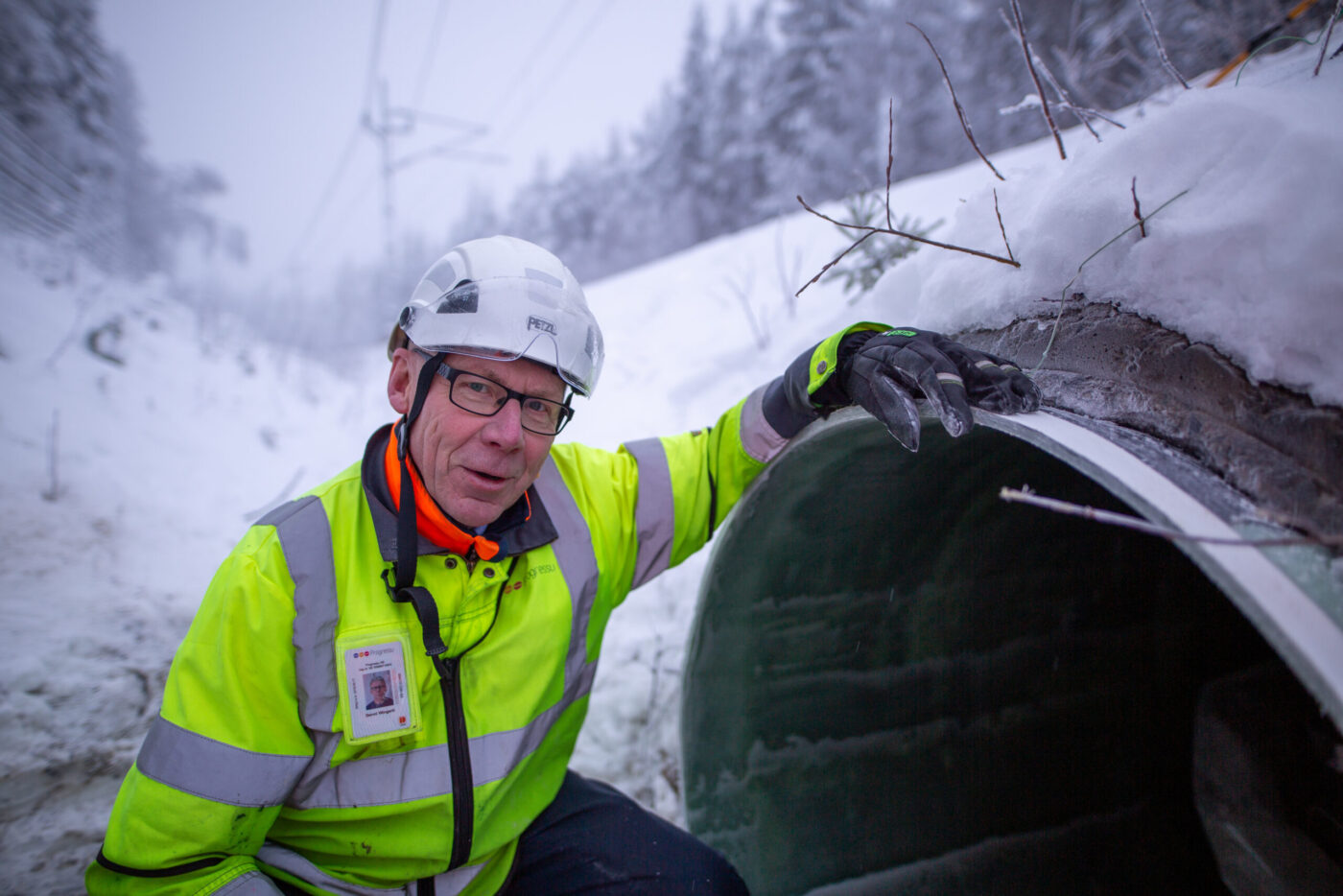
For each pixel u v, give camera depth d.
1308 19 1.95
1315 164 0.91
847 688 1.82
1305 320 0.86
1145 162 1.13
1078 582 2.03
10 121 9.57
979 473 1.61
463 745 1.19
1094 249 1.16
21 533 2.80
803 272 5.02
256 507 3.87
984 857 1.92
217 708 1.09
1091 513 0.75
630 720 2.30
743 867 1.68
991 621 1.96
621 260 25.97
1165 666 2.21
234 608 1.10
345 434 5.71
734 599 1.58
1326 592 0.70
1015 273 1.31
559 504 1.38
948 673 1.95
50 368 4.39
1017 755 2.03
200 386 5.49
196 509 3.60
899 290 1.83
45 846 1.86
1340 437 0.80
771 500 1.44
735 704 1.69
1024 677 2.04
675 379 4.29
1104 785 2.11
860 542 1.66
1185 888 1.96
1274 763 1.52
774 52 21.09
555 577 1.32
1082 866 1.96
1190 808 2.14
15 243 7.24
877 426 1.29
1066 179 1.27
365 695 1.13
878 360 1.19
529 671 1.26
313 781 1.17
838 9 18.67
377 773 1.17
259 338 9.07
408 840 1.20
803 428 1.40
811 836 1.78
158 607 2.64
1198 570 2.18
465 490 1.17
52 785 1.95
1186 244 1.00
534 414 1.21
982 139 11.72
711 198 21.69
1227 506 0.82
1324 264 0.86
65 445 3.59
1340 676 0.63
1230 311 0.95
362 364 9.29
